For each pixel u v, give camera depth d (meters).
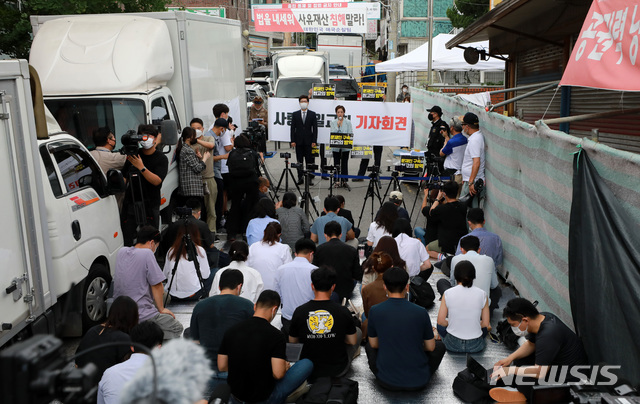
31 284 5.07
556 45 11.20
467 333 5.97
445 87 23.98
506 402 4.88
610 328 4.74
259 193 9.89
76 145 6.48
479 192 9.28
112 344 1.80
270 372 4.64
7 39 10.94
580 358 4.88
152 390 1.89
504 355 5.95
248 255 6.89
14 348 1.55
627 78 5.04
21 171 4.98
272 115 13.52
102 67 8.68
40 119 5.80
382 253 6.06
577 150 5.48
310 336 5.17
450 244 8.73
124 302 4.55
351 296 7.49
